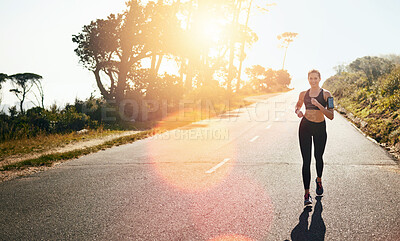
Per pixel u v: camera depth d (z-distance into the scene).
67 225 4.18
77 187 5.96
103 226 4.12
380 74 24.62
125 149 10.41
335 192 5.35
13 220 4.40
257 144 10.46
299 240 3.65
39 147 11.52
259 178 6.29
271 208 4.65
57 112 18.42
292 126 15.27
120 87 25.84
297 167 7.16
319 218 4.26
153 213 4.54
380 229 3.91
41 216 4.52
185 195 5.32
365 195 5.18
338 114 20.80
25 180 6.63
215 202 4.94
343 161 7.73
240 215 4.40
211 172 6.85
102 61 26.06
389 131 10.97
